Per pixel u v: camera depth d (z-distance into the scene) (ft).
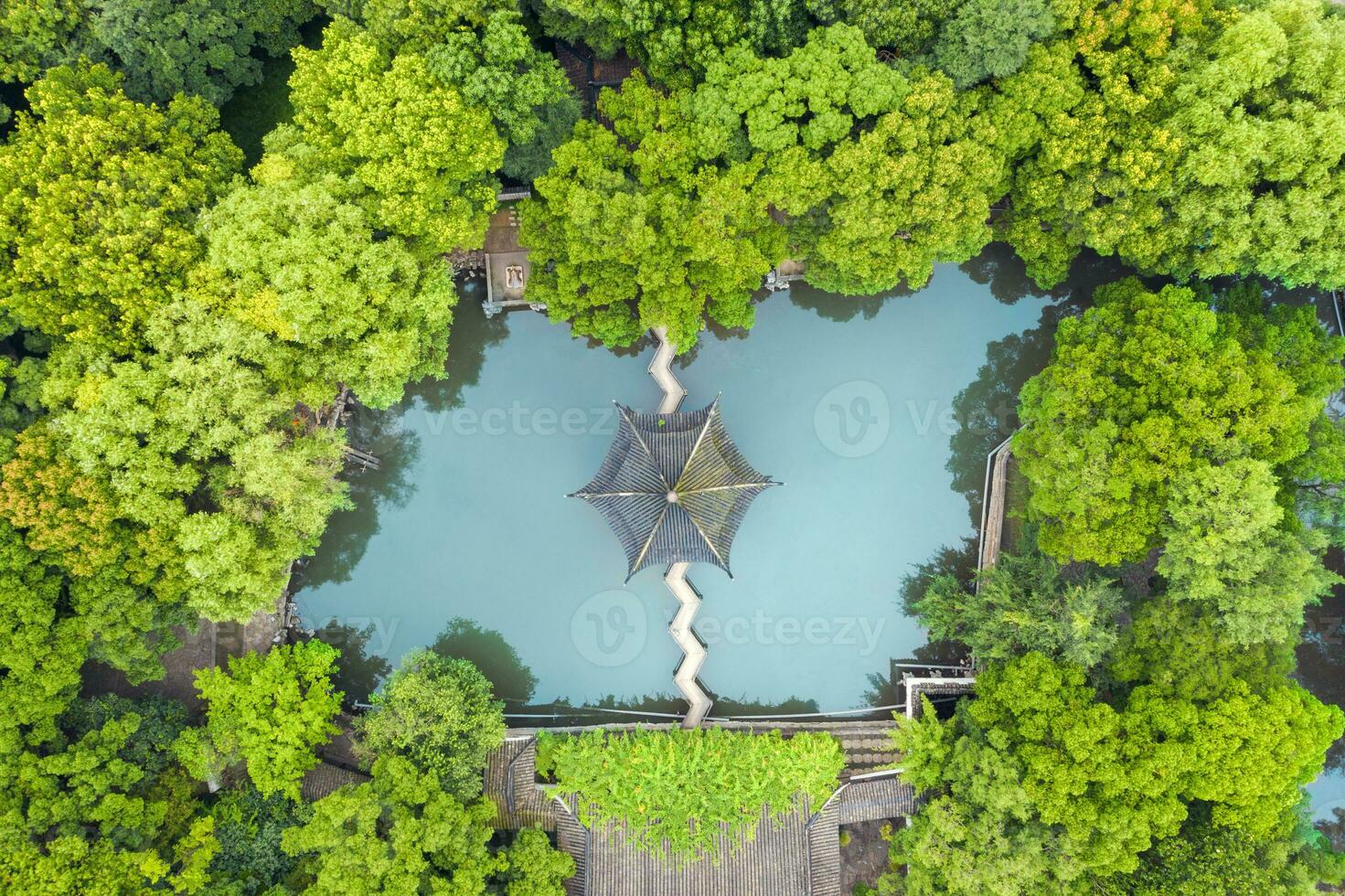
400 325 107.14
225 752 108.58
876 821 127.44
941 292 132.46
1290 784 102.47
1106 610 107.96
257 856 111.24
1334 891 117.91
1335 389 107.45
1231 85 95.04
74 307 99.30
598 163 103.30
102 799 100.42
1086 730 101.24
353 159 103.71
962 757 108.68
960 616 120.57
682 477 106.52
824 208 108.27
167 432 98.78
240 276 99.86
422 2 98.58
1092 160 100.42
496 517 133.39
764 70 99.91
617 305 114.21
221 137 106.32
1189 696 102.94
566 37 112.27
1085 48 99.25
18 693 96.12
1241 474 97.81
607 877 114.01
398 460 133.28
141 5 100.58
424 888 105.19
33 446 95.40
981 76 100.73
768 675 133.39
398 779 106.73
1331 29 99.86
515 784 119.34
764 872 114.73
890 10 99.04
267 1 113.29
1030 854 102.37
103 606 97.91
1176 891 99.96
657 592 132.57
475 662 132.26
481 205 110.01
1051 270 114.93
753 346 132.67
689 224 102.17
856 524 133.08
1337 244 101.35
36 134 97.86
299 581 131.64
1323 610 128.16
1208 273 105.91
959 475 132.57
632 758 115.75
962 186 101.96
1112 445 103.50
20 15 99.86
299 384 105.81
